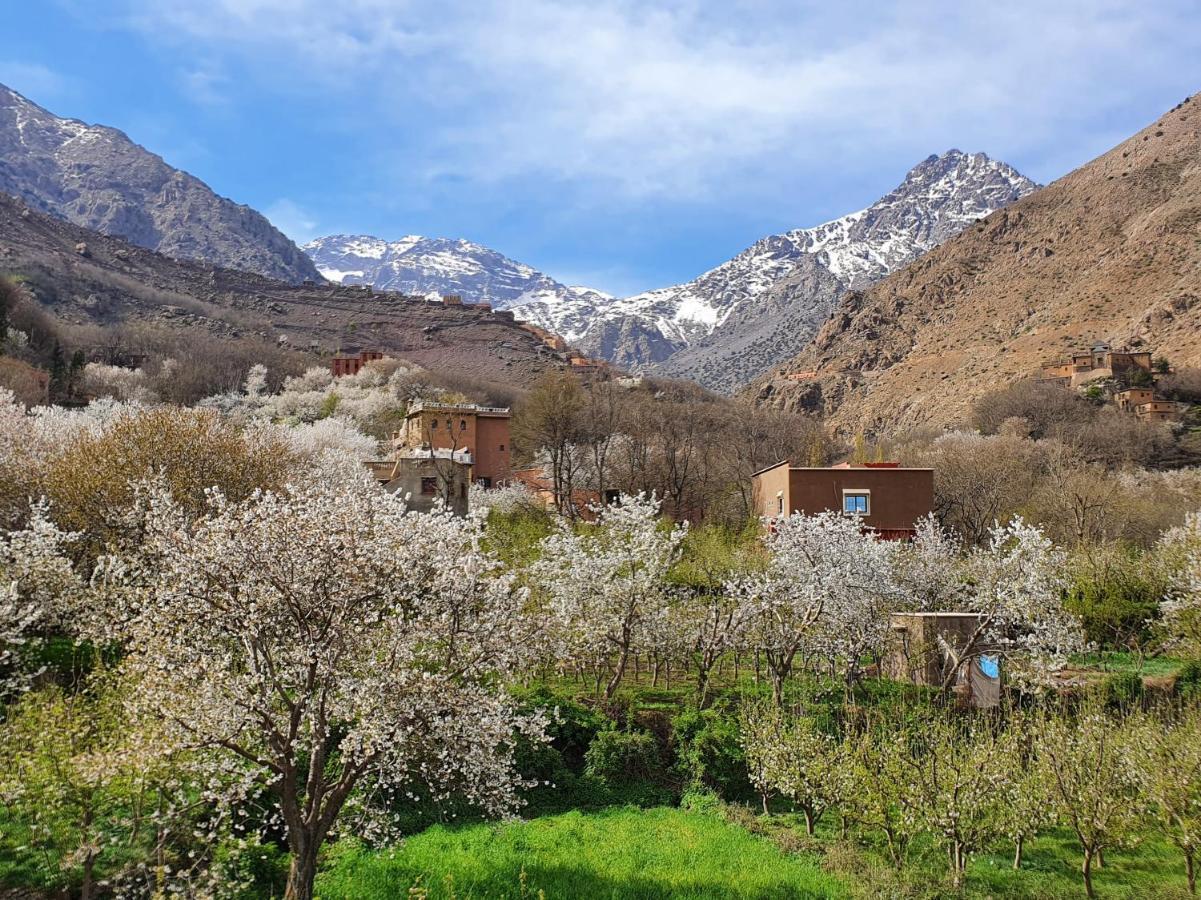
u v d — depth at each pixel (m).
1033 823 21.08
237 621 16.72
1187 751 21.08
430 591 18.69
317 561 16.69
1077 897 19.64
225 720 15.71
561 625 26.88
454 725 17.64
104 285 197.50
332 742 21.25
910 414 192.12
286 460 45.34
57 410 58.12
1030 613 29.95
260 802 19.88
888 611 34.44
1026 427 113.81
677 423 92.50
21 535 26.20
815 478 57.44
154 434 38.09
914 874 20.78
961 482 70.94
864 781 21.67
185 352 135.00
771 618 31.80
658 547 32.28
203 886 16.50
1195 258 189.12
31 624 26.09
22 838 17.48
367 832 18.05
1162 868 21.36
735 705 29.80
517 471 86.75
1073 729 24.34
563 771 25.41
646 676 36.25
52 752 16.17
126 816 17.72
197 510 33.28
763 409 184.88
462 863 19.52
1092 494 63.12
